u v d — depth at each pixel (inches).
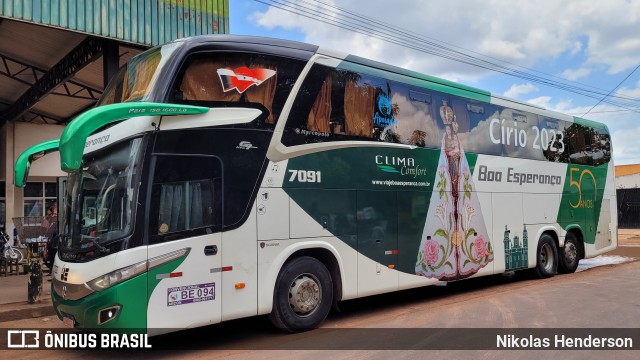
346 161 296.8
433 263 343.0
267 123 264.4
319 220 279.9
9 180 724.0
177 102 236.2
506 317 303.4
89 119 205.3
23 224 600.4
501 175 410.3
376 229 308.7
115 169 229.8
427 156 346.9
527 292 393.1
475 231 379.6
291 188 269.6
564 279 464.1
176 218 228.8
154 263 219.8
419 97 349.7
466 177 377.1
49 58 529.7
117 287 211.3
